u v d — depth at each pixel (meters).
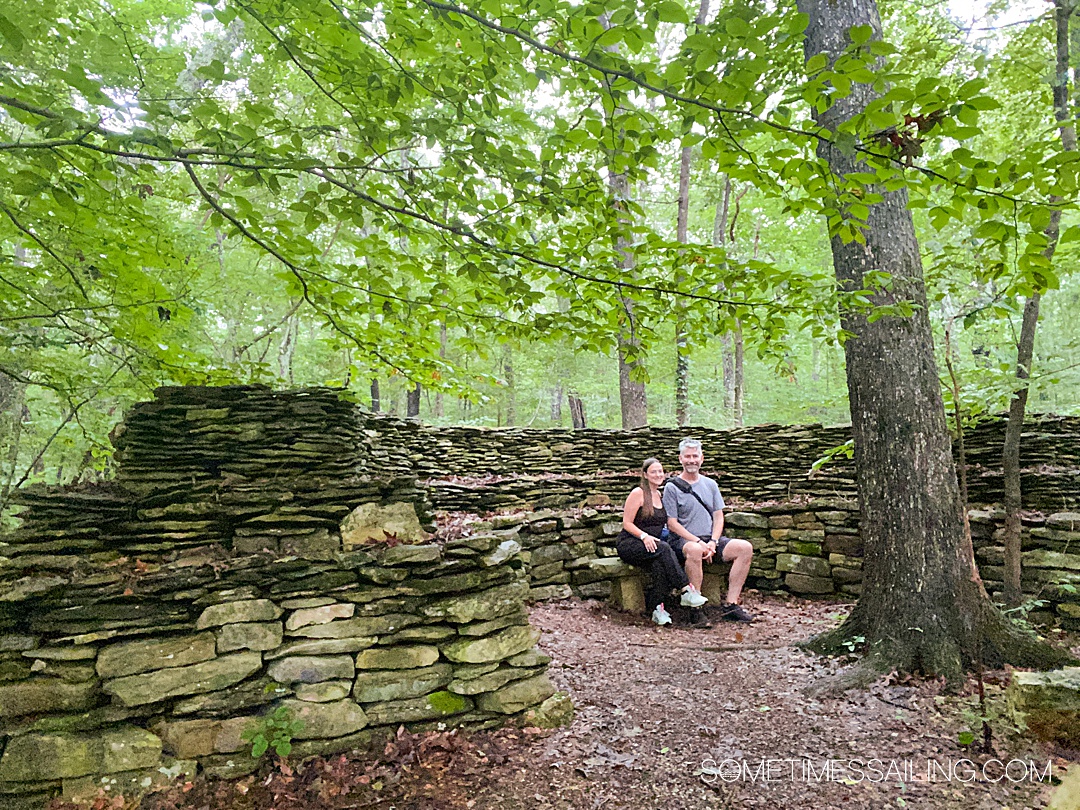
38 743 2.75
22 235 3.72
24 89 2.43
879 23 4.10
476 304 3.56
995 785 2.76
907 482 3.98
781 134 2.32
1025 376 4.32
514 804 2.83
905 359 4.04
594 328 3.58
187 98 2.65
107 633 2.91
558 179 2.82
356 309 3.62
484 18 2.39
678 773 3.03
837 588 5.97
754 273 3.00
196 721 2.96
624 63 2.22
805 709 3.57
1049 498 5.29
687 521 5.80
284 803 2.84
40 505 3.08
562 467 7.38
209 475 3.55
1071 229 2.17
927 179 2.30
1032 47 4.72
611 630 5.18
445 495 6.23
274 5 2.73
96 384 4.68
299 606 3.25
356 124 2.87
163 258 3.97
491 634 3.54
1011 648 3.75
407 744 3.20
